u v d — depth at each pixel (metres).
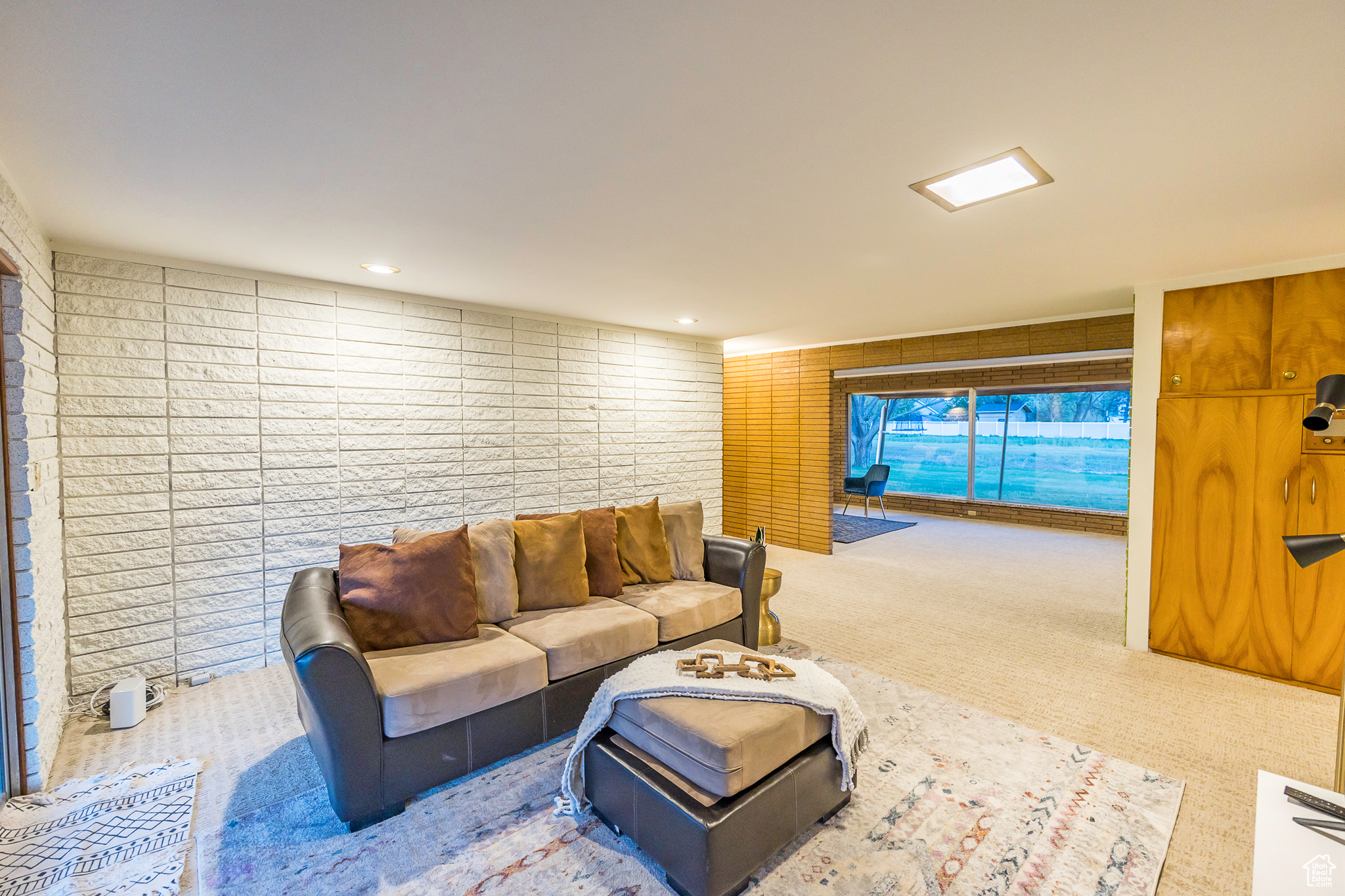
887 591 4.97
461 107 1.58
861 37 1.27
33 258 2.36
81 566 2.84
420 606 2.53
